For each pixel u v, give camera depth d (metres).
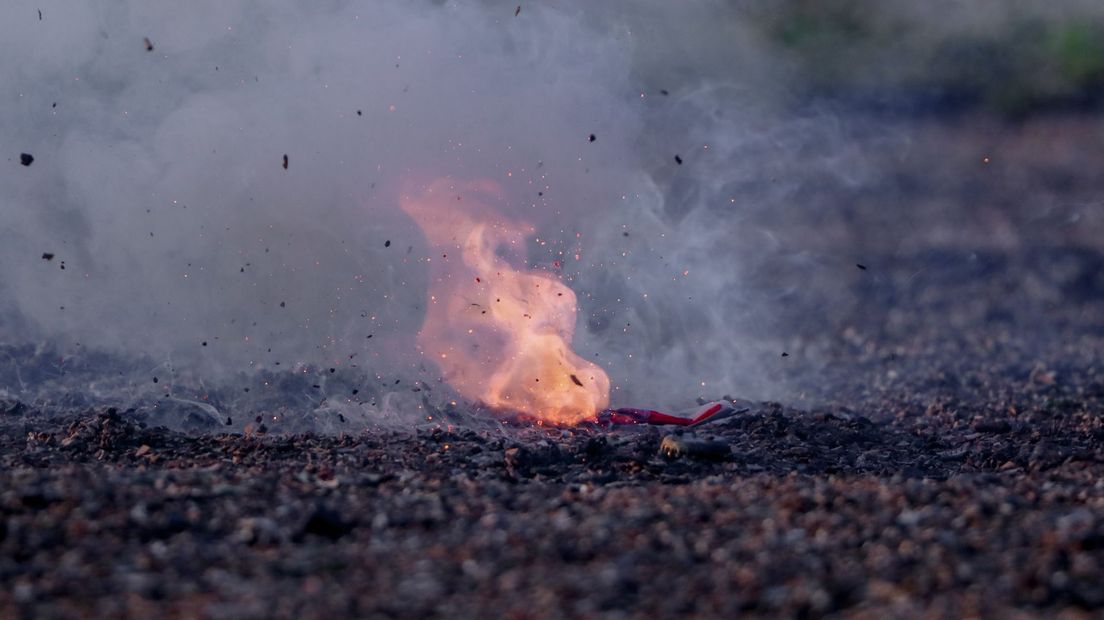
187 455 25.36
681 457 25.95
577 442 26.45
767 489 22.61
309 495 21.61
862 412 34.44
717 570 17.55
